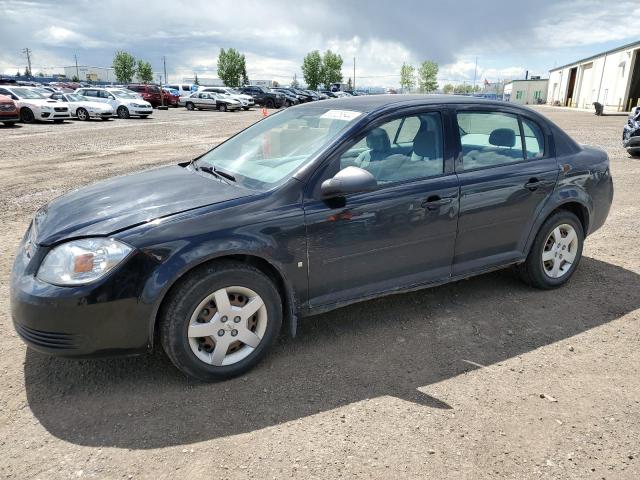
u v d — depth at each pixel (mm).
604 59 44125
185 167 3975
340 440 2506
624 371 3119
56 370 3104
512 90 76750
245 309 2980
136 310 2678
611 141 15633
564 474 2291
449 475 2281
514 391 2914
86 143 15070
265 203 2992
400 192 3365
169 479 2258
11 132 18438
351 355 3299
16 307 2691
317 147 3279
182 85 49125
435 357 3279
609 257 5164
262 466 2336
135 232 2709
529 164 3965
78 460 2371
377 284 3451
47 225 2971
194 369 2885
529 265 4172
